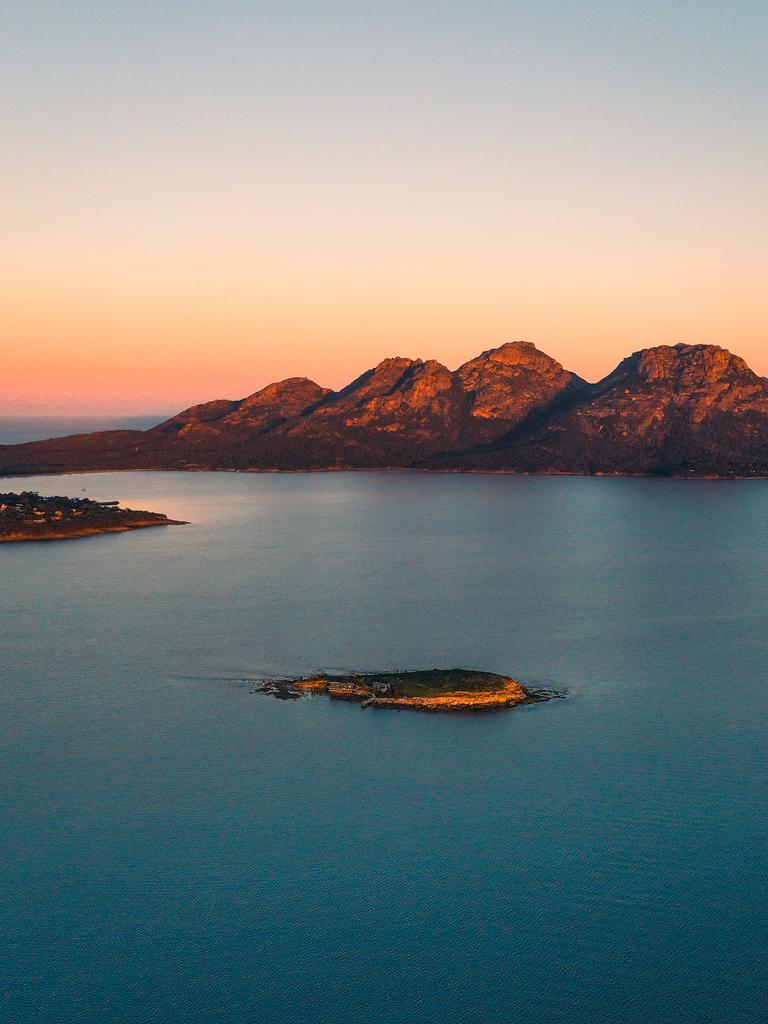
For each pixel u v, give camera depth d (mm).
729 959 79688
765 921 84312
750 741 124125
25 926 84375
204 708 138750
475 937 82500
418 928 83688
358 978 77875
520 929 83500
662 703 140000
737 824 100812
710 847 96188
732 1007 74750
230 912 85938
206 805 105938
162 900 87875
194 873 92000
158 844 97375
